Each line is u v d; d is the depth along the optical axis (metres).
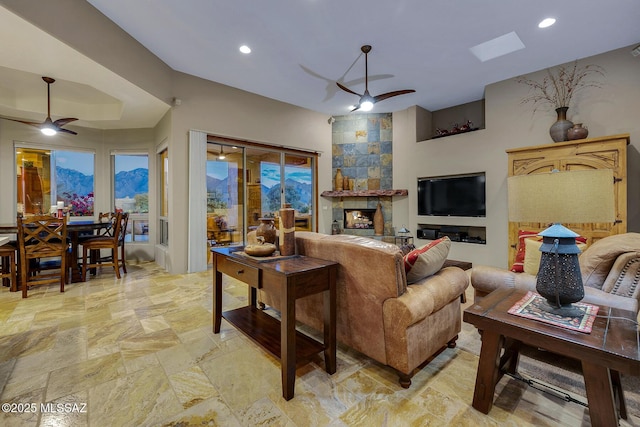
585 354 1.18
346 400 1.60
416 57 3.99
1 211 4.63
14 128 4.72
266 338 1.97
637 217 3.70
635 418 1.45
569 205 1.34
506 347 1.71
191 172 4.43
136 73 3.53
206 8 2.96
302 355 1.75
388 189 6.31
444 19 3.17
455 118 6.00
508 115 4.69
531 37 3.53
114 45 3.21
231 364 1.96
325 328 1.85
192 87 4.44
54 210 4.48
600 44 3.71
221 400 1.60
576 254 1.45
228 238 5.07
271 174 5.62
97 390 1.68
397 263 1.65
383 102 5.71
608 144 3.55
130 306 3.05
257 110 5.20
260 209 5.48
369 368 1.92
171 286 3.76
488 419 1.45
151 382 1.76
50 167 5.11
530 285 2.02
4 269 3.75
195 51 3.78
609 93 3.88
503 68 4.34
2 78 3.81
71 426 1.40
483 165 4.94
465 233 5.33
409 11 3.03
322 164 6.32
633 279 1.71
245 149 5.25
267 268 1.73
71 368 1.90
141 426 1.41
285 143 5.62
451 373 1.85
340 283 1.92
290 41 3.56
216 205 4.93
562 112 4.01
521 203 1.50
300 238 2.16
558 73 4.23
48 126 3.97
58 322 2.63
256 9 2.97
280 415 1.48
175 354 2.08
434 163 5.56
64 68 3.14
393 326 1.67
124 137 5.48
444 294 1.89
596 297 1.73
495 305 1.60
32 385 1.72
